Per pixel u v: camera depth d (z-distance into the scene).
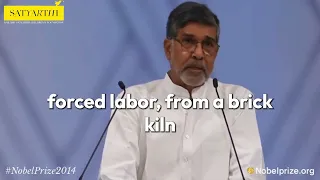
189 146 6.74
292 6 8.55
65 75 8.22
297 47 8.52
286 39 8.51
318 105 8.48
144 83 7.89
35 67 8.20
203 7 6.55
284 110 8.42
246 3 8.49
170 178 6.68
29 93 8.15
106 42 8.30
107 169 6.34
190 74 6.45
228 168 6.73
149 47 8.33
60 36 8.27
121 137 6.59
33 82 8.17
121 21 8.34
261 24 8.48
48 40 8.25
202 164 6.72
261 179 6.55
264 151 8.34
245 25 8.46
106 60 8.28
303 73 8.48
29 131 8.10
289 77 8.46
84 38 8.28
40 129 8.12
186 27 6.41
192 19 6.41
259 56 8.44
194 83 6.59
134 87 7.17
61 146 8.12
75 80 8.22
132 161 6.43
